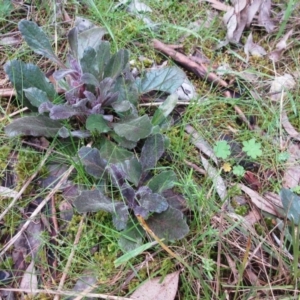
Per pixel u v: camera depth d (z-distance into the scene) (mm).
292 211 302
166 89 356
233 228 302
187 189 301
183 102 366
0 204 301
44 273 278
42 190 307
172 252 266
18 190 306
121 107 319
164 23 414
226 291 271
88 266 279
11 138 325
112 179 297
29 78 327
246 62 405
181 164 330
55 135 314
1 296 269
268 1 428
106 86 315
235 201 318
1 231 292
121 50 316
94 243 287
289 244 299
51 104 312
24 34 323
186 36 416
